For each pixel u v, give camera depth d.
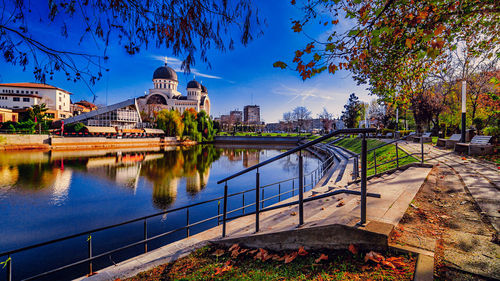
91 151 45.00
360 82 5.98
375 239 2.60
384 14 3.17
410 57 4.89
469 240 2.73
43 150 40.75
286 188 17.20
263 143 80.25
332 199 5.36
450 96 19.33
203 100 114.06
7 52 2.31
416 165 7.70
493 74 13.77
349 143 31.30
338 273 2.40
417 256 2.39
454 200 4.21
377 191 4.79
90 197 15.78
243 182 20.11
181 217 11.59
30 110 51.47
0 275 6.82
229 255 3.58
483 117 19.59
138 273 3.46
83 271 6.98
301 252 2.93
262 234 3.41
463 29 3.97
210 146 66.50
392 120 37.56
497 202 4.00
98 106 79.81
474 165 7.59
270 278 2.59
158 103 103.31
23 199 15.32
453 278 2.06
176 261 3.67
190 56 2.75
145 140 58.84
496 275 2.06
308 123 100.31
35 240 9.48
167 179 21.80
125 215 12.35
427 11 2.95
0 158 31.16
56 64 2.50
